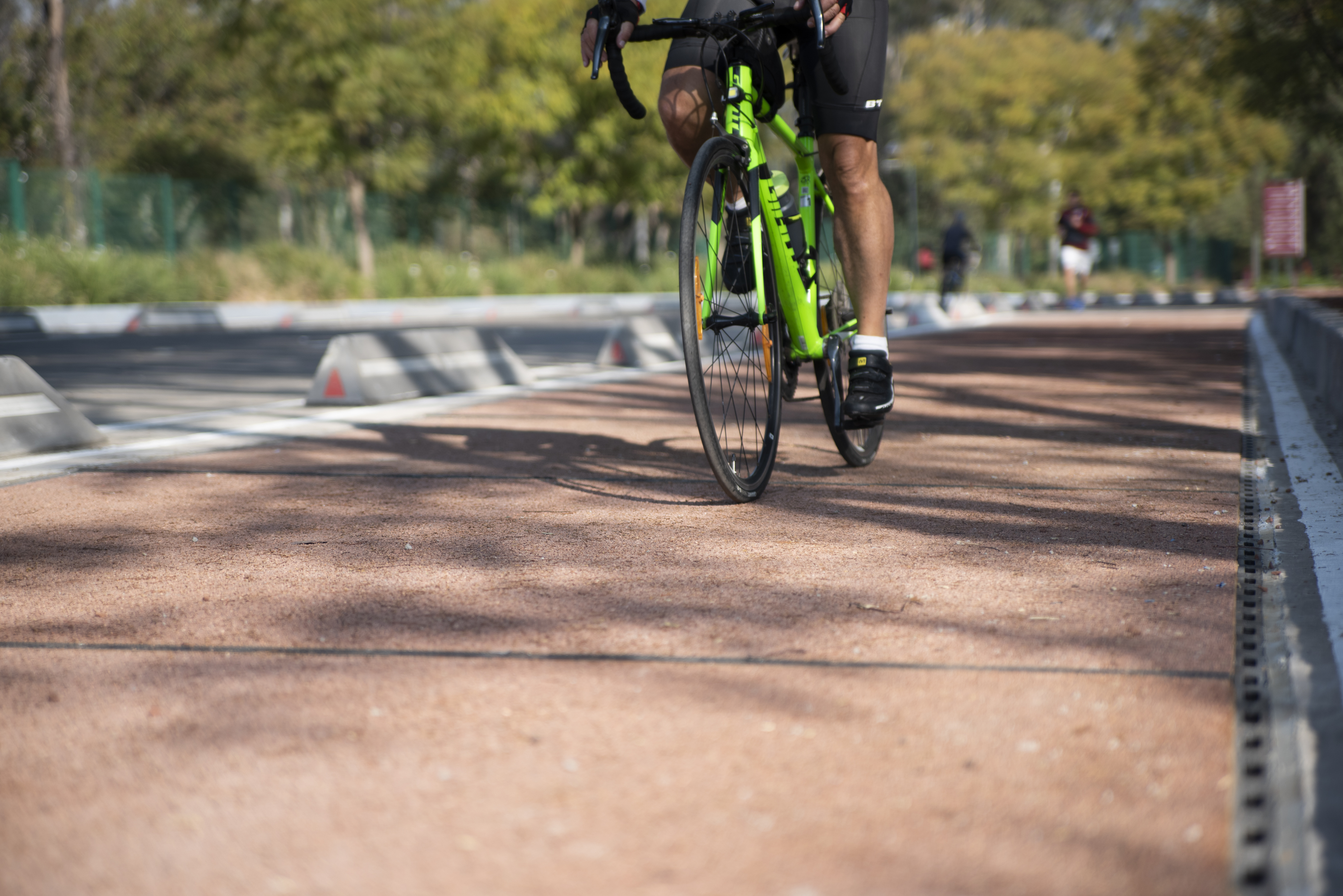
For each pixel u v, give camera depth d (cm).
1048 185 4538
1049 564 309
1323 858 154
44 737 202
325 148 2862
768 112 404
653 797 174
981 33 5234
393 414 661
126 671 234
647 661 235
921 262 4359
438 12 2977
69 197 2498
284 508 400
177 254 2677
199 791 180
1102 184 4434
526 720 204
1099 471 460
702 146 384
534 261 3441
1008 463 483
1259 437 543
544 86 3172
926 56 4738
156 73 3600
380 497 417
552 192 3506
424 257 3053
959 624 257
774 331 392
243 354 1262
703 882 151
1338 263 5019
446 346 800
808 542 338
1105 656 233
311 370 1054
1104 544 333
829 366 426
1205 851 157
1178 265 5331
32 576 311
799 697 213
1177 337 1351
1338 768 179
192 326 2136
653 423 621
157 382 940
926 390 772
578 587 292
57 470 477
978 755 188
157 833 167
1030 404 697
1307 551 317
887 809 170
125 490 436
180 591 294
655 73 3297
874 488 427
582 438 563
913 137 4653
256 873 156
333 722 205
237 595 289
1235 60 1956
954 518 371
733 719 204
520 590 289
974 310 2036
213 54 3450
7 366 521
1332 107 2014
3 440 507
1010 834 162
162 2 3484
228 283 2534
